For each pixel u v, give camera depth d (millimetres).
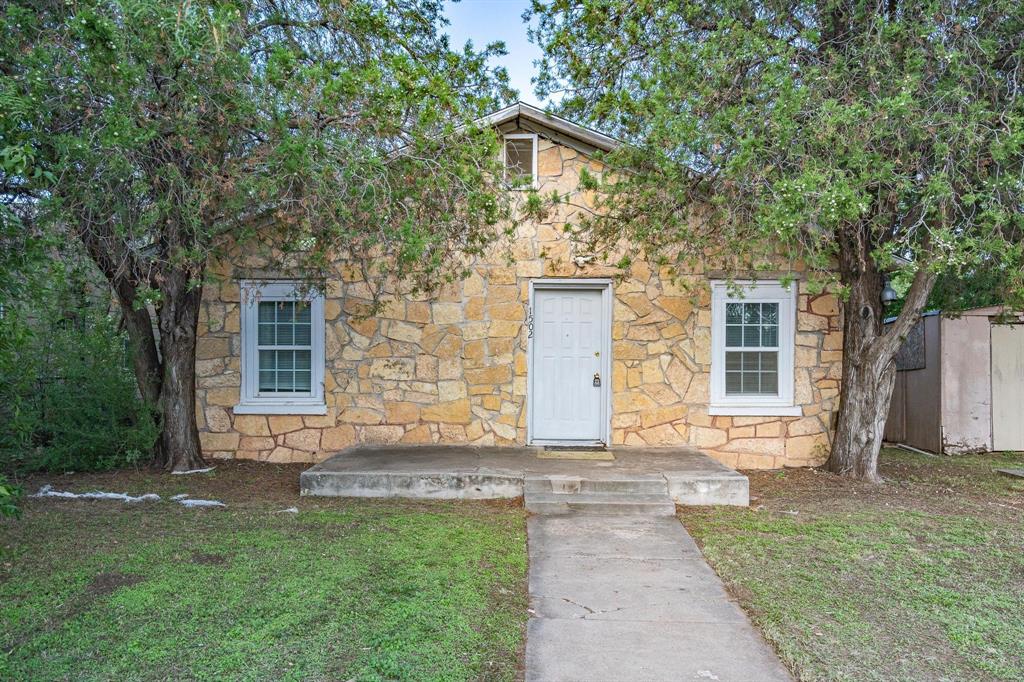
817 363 8844
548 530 6105
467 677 3418
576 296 9094
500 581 4793
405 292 8953
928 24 6375
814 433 8867
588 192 8758
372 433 8992
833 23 7457
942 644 3889
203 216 6273
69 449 8234
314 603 4250
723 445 8883
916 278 7582
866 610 4359
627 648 3842
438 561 5090
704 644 3900
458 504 6957
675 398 8883
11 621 3967
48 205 5281
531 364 8992
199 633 3828
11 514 4523
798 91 6227
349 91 5996
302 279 8578
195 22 5352
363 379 8992
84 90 5570
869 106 6586
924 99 6469
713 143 6613
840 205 5789
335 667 3473
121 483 7746
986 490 7824
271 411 8984
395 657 3576
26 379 5473
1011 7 6410
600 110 8266
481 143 6621
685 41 7738
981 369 10492
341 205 5816
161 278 6699
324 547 5379
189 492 7324
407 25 10078
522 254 8875
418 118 6383
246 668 3443
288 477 8203
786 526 6234
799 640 3920
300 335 9078
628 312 8883
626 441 8891
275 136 5949
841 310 8781
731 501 7055
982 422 10477
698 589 4746
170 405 8445
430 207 6531
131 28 5348
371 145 6305
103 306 8656
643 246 8008
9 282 4516
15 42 5488
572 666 3617
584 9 10711
